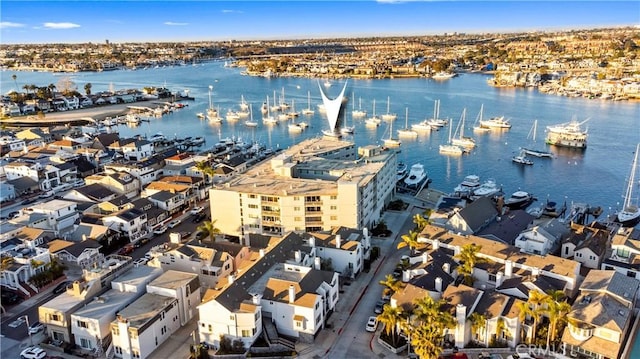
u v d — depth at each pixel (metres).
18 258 99.75
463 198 155.25
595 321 73.19
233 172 169.38
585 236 111.50
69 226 127.31
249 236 113.31
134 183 156.75
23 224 120.81
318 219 116.88
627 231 111.00
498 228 116.38
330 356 76.81
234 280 84.75
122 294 85.19
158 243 121.94
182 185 146.88
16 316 89.00
